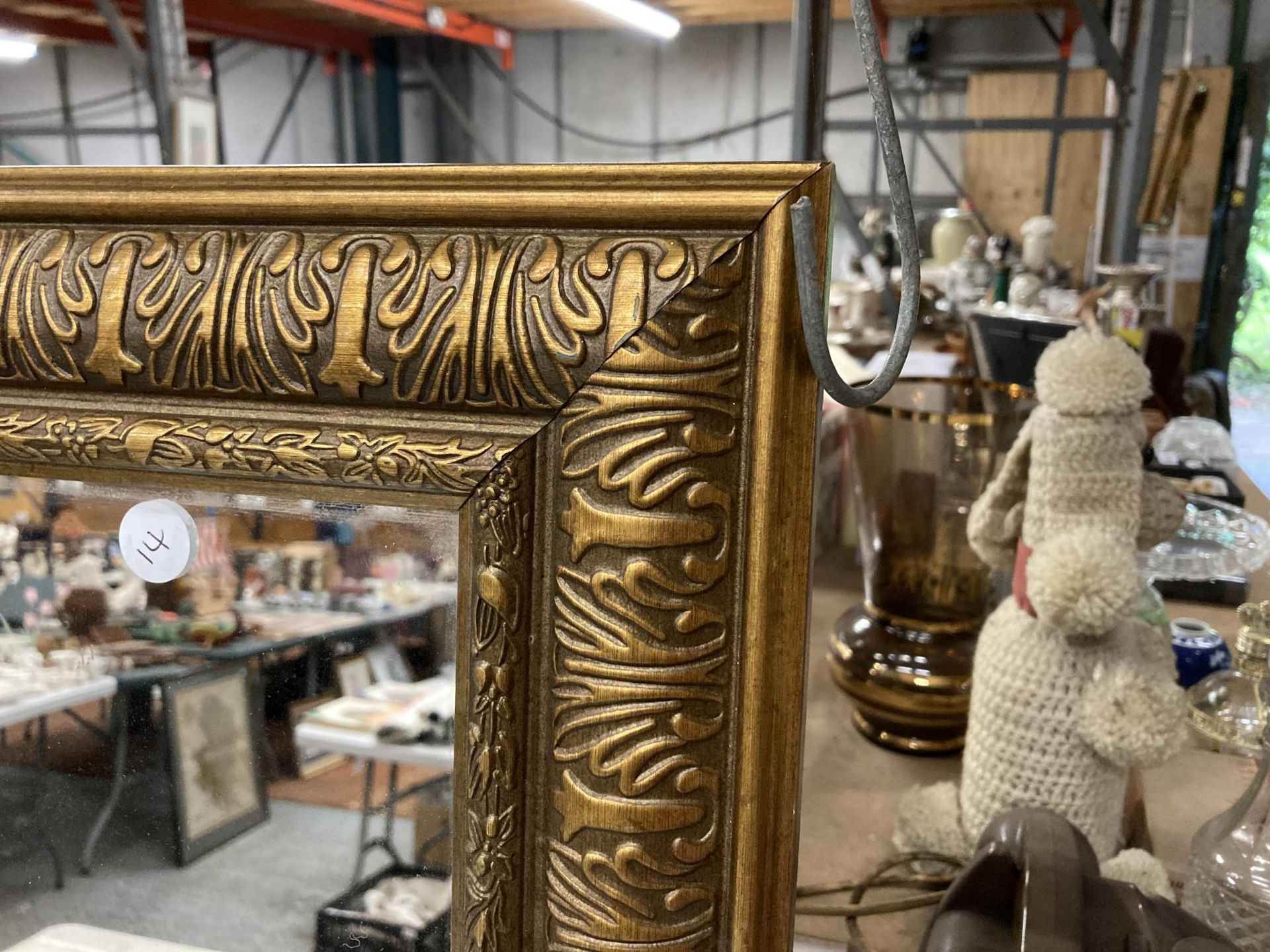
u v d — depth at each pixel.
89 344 0.38
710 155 5.34
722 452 0.33
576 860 0.36
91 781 0.43
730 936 0.36
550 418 0.34
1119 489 0.51
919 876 0.58
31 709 0.43
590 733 0.35
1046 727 0.53
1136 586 0.49
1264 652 0.65
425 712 0.38
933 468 0.68
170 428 0.38
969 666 0.69
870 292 2.20
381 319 0.35
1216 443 1.23
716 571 0.34
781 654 0.34
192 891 0.42
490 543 0.35
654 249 0.33
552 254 0.33
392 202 0.35
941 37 4.66
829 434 1.06
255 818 0.41
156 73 1.48
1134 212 1.82
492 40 4.93
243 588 0.40
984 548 0.59
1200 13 3.50
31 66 5.78
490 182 0.34
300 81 5.60
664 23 3.91
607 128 5.43
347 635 0.38
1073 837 0.46
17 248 0.39
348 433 0.36
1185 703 0.52
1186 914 0.43
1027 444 0.54
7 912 0.44
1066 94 4.13
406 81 5.58
